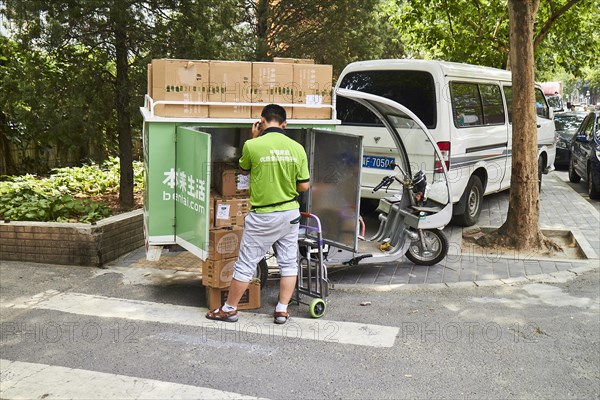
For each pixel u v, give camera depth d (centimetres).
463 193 873
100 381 425
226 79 584
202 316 554
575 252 791
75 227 697
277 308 539
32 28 805
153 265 714
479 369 449
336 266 683
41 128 873
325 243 629
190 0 848
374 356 470
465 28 1712
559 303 596
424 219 668
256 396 406
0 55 928
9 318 546
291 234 532
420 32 1762
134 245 773
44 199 816
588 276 680
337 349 483
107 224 713
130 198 934
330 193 627
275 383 425
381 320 549
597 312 572
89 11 807
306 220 642
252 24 1272
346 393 411
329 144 620
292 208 525
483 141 905
